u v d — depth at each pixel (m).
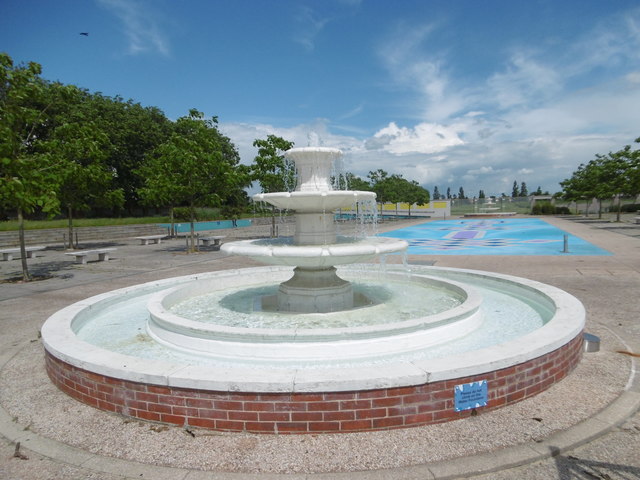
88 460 3.35
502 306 7.33
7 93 12.10
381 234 27.89
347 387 3.47
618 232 23.84
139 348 5.64
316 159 7.02
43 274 13.88
